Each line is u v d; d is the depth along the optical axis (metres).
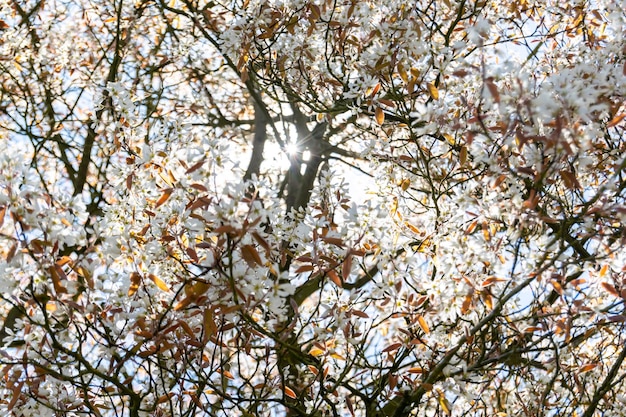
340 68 5.09
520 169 3.26
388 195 4.25
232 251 2.91
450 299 3.47
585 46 4.46
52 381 3.57
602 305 3.58
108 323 3.37
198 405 3.54
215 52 7.50
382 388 3.94
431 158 4.24
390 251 3.51
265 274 3.20
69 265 3.16
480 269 3.49
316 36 4.96
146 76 7.43
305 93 5.24
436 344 3.88
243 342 3.61
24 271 3.01
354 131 7.01
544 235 3.45
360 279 4.72
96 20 7.53
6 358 3.33
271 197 3.19
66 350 3.20
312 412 3.73
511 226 3.42
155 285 3.41
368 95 4.40
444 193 4.23
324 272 3.31
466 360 3.72
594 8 4.67
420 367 3.82
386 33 4.29
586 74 3.66
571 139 3.04
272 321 3.54
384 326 3.95
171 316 3.37
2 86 7.10
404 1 4.54
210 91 8.39
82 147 7.01
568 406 4.26
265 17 4.76
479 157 3.40
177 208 3.34
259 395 3.79
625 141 4.09
